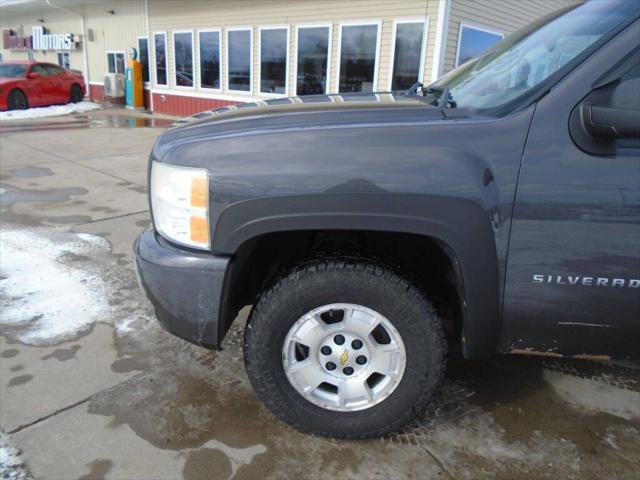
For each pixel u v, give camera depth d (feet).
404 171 5.78
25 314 10.36
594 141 5.55
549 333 6.25
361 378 6.72
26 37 72.02
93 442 6.89
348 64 34.94
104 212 17.65
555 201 5.66
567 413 7.72
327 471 6.51
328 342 6.67
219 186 6.05
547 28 7.61
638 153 5.52
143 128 40.52
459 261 5.91
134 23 52.11
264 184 5.95
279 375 6.70
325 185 5.87
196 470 6.46
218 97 44.34
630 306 5.91
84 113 49.88
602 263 5.77
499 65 7.75
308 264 6.41
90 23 58.75
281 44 38.17
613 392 8.27
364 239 7.06
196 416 7.47
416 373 6.54
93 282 11.97
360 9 33.24
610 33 5.91
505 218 5.78
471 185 5.72
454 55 32.04
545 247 5.80
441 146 5.81
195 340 6.68
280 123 6.50
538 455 6.84
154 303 6.70
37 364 8.65
